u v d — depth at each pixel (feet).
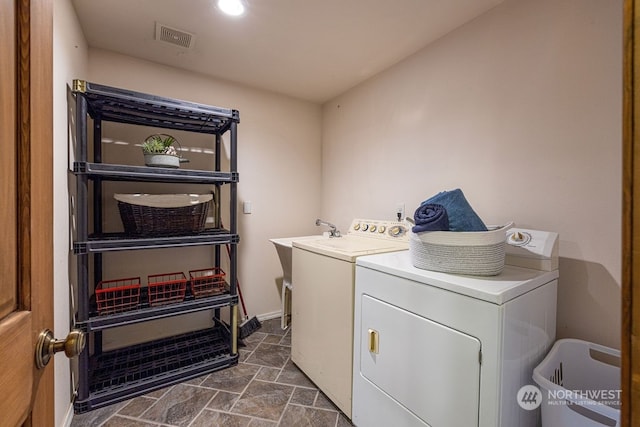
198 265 8.17
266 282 9.41
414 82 6.92
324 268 5.68
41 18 1.94
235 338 6.81
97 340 6.72
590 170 4.23
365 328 4.73
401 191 7.30
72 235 5.28
